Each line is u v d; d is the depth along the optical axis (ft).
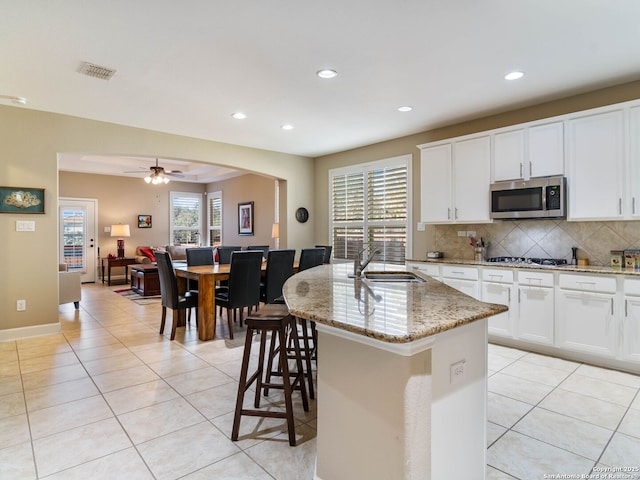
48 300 14.11
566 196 11.55
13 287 13.43
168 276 13.38
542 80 11.02
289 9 7.48
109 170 28.48
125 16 7.71
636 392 9.00
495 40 8.73
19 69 10.19
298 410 8.16
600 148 10.88
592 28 8.20
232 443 6.88
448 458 4.96
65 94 12.06
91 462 6.31
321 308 5.30
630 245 11.26
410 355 4.19
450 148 14.49
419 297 6.26
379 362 4.49
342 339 5.00
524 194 12.32
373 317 4.74
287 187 21.26
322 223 21.98
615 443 6.88
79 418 7.80
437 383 4.77
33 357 11.56
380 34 8.46
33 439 7.01
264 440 6.98
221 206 33.01
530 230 13.42
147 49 9.13
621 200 10.52
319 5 7.35
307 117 14.51
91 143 14.71
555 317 11.23
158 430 7.33
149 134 16.20
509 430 7.33
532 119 13.20
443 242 15.98
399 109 13.57
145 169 26.94
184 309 14.64
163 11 7.53
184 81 11.07
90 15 7.65
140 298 22.06
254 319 6.93
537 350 11.81
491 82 11.19
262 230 28.04
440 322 4.48
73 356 11.68
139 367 10.75
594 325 10.51
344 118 14.66
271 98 12.49
